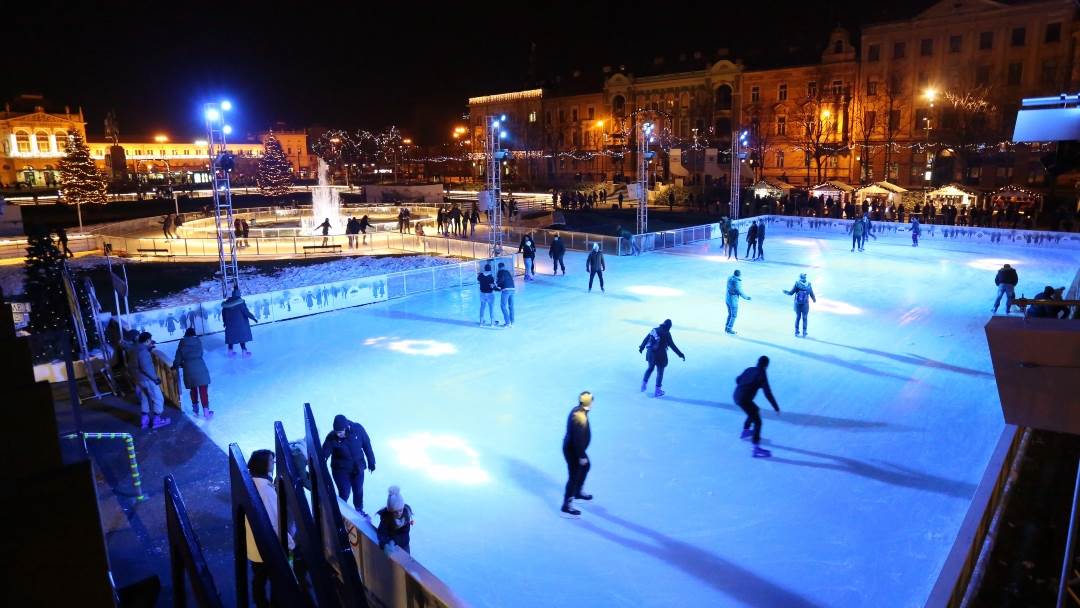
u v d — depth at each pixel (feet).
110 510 24.77
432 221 141.90
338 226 140.56
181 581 8.04
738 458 29.55
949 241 100.01
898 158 176.86
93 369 40.34
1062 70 151.74
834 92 186.91
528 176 262.88
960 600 19.10
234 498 8.64
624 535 23.80
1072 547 16.38
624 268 79.30
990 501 22.68
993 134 155.63
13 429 4.67
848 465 28.81
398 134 342.85
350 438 24.59
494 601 20.47
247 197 229.66
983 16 160.66
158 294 78.74
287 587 6.88
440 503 26.14
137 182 262.47
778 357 44.11
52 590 4.11
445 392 38.32
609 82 240.53
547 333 50.72
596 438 31.78
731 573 21.59
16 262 98.17
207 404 34.60
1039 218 119.34
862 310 57.16
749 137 198.80
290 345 48.06
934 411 34.68
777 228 119.24
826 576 21.34
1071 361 11.55
